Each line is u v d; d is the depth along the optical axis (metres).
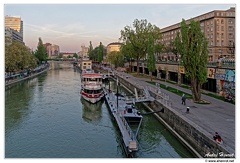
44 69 148.12
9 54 76.31
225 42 87.88
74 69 163.88
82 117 37.94
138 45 83.75
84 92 50.62
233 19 88.12
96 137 29.17
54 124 34.19
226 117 26.94
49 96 55.56
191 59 35.50
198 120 25.66
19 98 52.91
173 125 28.91
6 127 32.81
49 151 25.20
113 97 48.47
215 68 41.50
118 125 29.69
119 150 25.48
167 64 68.00
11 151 25.25
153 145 25.97
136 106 45.09
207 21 92.00
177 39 37.62
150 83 62.69
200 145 21.38
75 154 24.48
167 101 36.28
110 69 122.69
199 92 36.03
